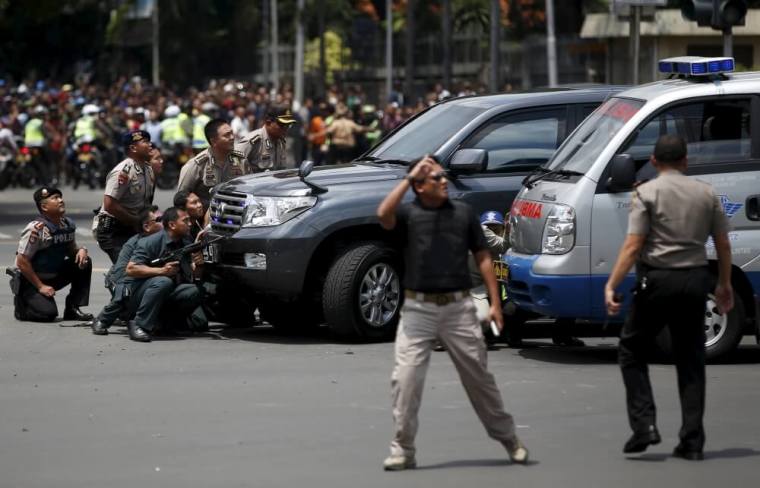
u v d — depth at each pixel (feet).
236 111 359.25
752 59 299.99
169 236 122.93
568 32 478.18
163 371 106.83
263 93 451.12
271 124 138.31
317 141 362.12
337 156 350.43
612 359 113.39
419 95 555.28
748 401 95.45
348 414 90.79
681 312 77.20
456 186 120.57
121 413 91.09
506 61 434.71
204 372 106.22
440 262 74.74
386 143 131.03
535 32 484.74
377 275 120.47
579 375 105.40
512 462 77.46
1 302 146.72
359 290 119.24
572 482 73.41
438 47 559.79
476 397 76.38
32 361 111.24
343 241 121.08
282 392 98.22
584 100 125.08
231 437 84.12
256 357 113.50
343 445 82.07
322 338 124.88
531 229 110.93
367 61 609.42
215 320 133.08
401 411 75.31
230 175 135.54
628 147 108.27
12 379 103.30
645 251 77.82
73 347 118.42
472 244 75.92
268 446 81.82
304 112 386.93
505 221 119.44
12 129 357.41
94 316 136.15
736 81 109.70
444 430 86.12
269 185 121.60
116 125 347.56
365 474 75.20
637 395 77.51
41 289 132.36
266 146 138.62
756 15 295.07
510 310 118.83
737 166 108.47
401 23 594.65
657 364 110.52
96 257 189.67
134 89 515.09
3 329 128.16
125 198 131.34
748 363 112.06
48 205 132.77
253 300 127.75
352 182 120.98
